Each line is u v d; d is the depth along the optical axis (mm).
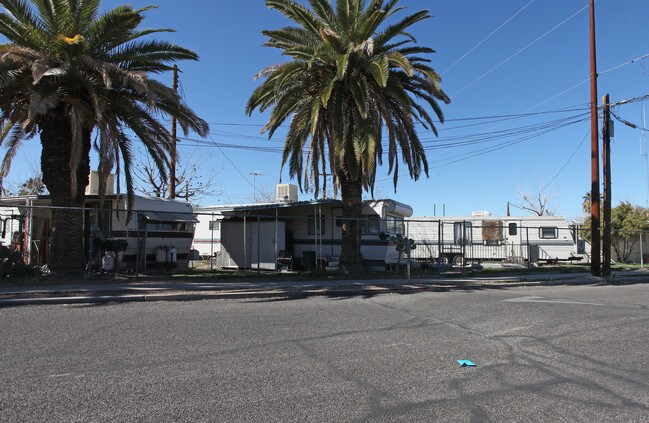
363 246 20703
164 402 4555
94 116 14156
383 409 4469
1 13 12719
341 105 15992
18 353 6254
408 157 17219
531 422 4223
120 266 17578
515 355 6469
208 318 9070
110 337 7266
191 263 26484
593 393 4977
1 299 10766
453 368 5832
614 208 33281
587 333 7906
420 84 17219
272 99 17922
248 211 21766
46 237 20094
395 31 16047
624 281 18359
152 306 10727
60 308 10250
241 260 21484
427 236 27328
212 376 5371
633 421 4250
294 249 22094
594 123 19500
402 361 6109
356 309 10461
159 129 15602
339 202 20656
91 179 19984
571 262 27000
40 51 13336
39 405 4426
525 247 26312
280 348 6703
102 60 13992
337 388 5035
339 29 16312
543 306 10938
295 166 18297
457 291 14492
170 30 14562
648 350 6770
